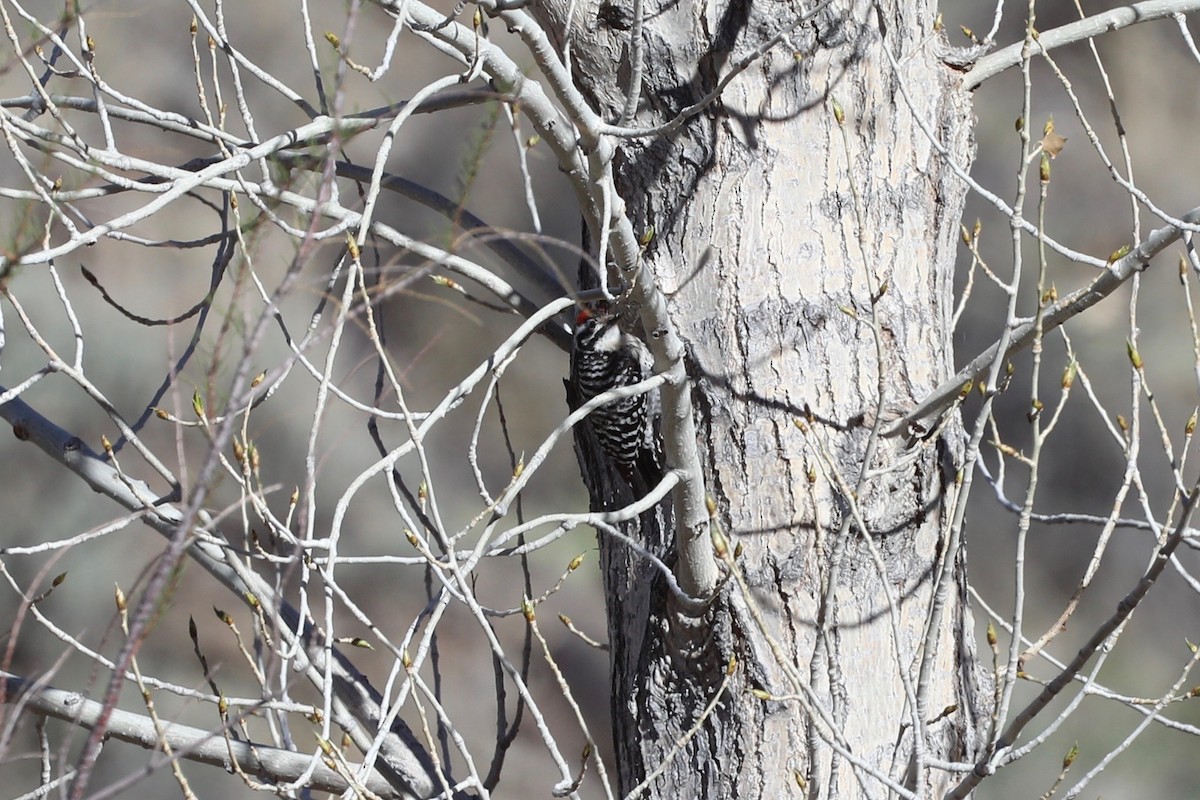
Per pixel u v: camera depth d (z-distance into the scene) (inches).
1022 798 679.7
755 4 296.5
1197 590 264.4
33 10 580.1
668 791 294.0
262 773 290.0
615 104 304.0
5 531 740.0
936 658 294.4
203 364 252.1
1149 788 692.7
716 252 298.4
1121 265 255.4
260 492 233.8
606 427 312.7
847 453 289.6
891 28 306.8
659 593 300.7
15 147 231.6
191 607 749.3
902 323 298.4
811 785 239.8
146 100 801.6
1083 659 220.4
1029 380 782.5
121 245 770.2
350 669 315.3
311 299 759.7
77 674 716.7
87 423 749.9
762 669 285.0
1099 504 777.6
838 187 299.6
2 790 617.3
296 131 249.1
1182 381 768.9
